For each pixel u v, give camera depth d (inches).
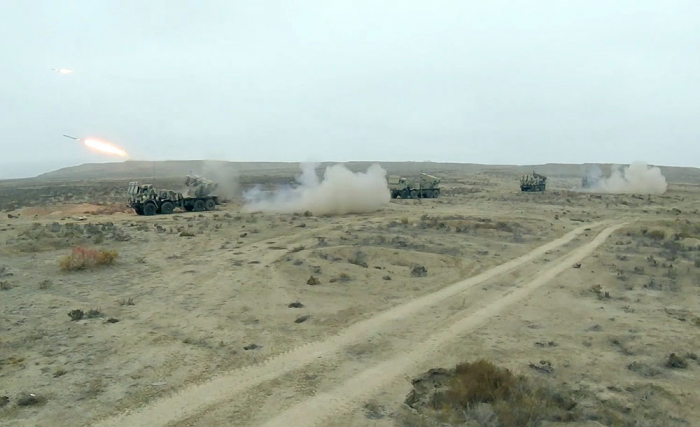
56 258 1044.5
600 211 2095.2
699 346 593.0
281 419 412.2
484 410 418.0
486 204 2352.4
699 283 882.8
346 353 554.9
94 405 433.4
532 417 410.9
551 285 862.5
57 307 713.0
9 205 2233.0
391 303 744.3
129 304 727.1
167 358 536.4
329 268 939.3
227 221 1603.1
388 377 494.6
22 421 404.5
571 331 642.2
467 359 541.6
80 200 2522.1
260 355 546.6
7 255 1066.1
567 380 496.7
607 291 831.7
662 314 715.4
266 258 1042.7
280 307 717.9
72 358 534.3
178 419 411.5
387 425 404.2
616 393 471.5
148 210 1862.7
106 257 985.5
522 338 612.4
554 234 1418.6
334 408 430.9
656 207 2288.4
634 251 1168.2
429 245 1191.6
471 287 841.5
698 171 7603.4
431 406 438.0
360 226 1482.5
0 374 493.0
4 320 653.3
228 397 450.0
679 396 466.6
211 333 613.0
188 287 824.3
